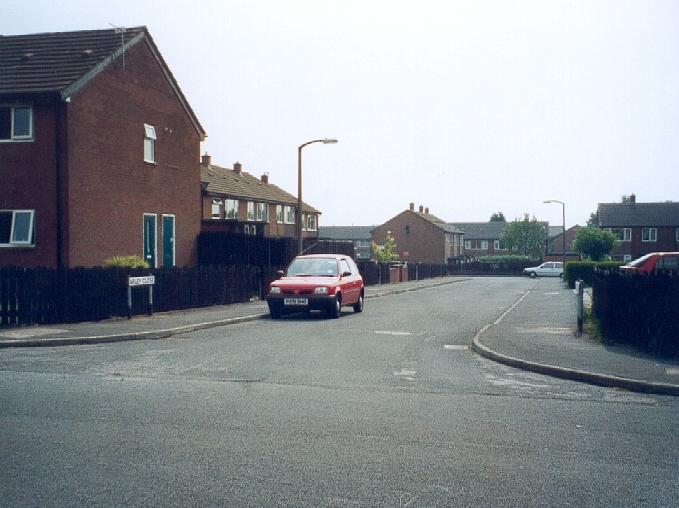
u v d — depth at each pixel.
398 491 4.95
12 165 21.53
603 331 13.55
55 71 22.02
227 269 22.64
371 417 7.24
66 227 21.30
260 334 14.98
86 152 22.19
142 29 25.20
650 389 9.05
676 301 11.54
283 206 58.00
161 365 10.50
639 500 4.84
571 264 44.88
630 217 82.19
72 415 7.14
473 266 92.06
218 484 5.05
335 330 15.98
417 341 14.13
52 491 4.88
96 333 13.82
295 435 6.46
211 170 50.53
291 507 4.61
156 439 6.26
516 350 12.16
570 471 5.48
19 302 15.21
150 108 26.25
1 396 8.09
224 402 7.87
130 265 19.45
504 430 6.78
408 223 93.94
